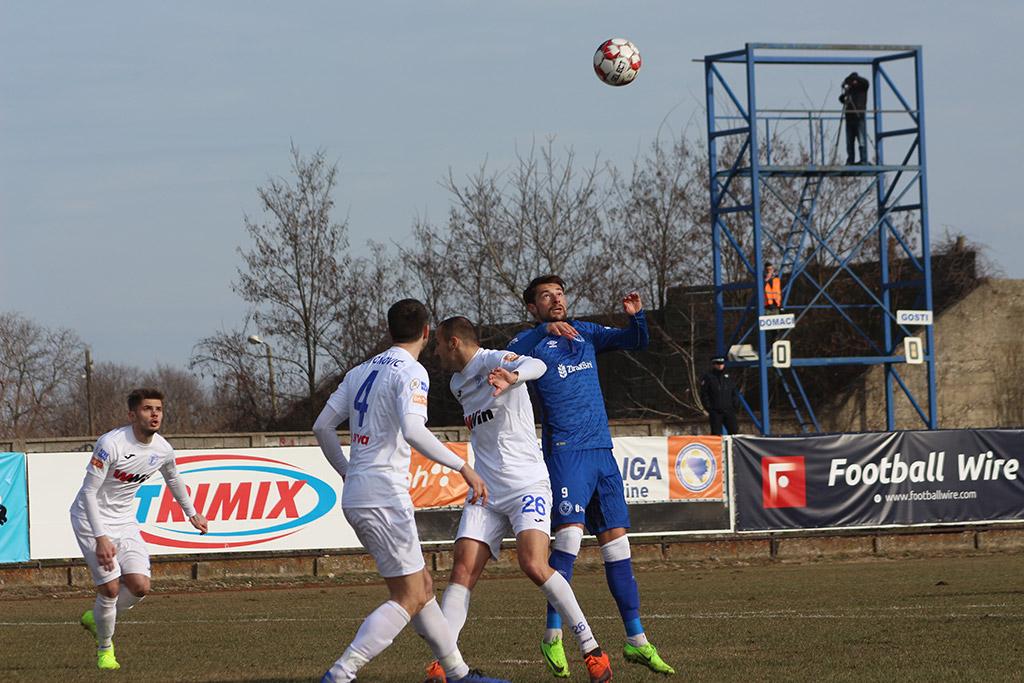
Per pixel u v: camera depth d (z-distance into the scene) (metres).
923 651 31.14
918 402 117.19
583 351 29.44
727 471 74.19
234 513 67.19
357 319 148.25
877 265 125.00
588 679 28.23
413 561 23.88
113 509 33.00
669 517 73.06
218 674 30.30
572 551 28.64
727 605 46.75
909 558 75.19
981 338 119.44
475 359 27.20
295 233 146.75
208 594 62.91
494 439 27.14
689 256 148.50
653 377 135.00
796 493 75.19
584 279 148.50
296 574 70.25
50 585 67.25
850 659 29.95
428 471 70.31
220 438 78.25
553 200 148.50
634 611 28.69
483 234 147.50
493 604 51.09
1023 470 79.25
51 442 74.88
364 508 23.78
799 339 123.25
